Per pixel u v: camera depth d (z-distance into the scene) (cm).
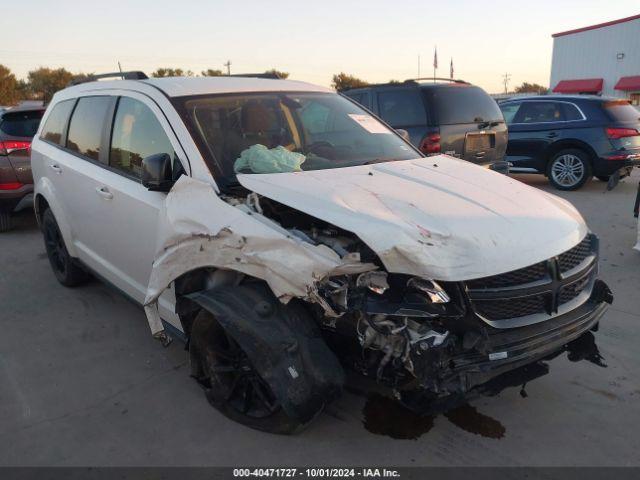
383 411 336
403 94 868
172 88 392
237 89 407
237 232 288
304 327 281
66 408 351
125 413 344
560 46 3584
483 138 898
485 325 269
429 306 253
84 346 433
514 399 351
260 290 294
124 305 508
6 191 754
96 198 423
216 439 316
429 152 840
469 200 309
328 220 278
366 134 428
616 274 560
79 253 488
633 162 947
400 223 270
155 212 352
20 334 456
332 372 277
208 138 353
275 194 304
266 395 309
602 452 301
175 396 361
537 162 1028
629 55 3216
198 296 301
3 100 5816
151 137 377
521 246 278
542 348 281
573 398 351
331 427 323
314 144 400
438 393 256
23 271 612
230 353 316
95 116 451
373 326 256
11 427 333
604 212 822
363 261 267
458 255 262
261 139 378
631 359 396
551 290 286
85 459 303
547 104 1011
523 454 301
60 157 491
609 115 951
